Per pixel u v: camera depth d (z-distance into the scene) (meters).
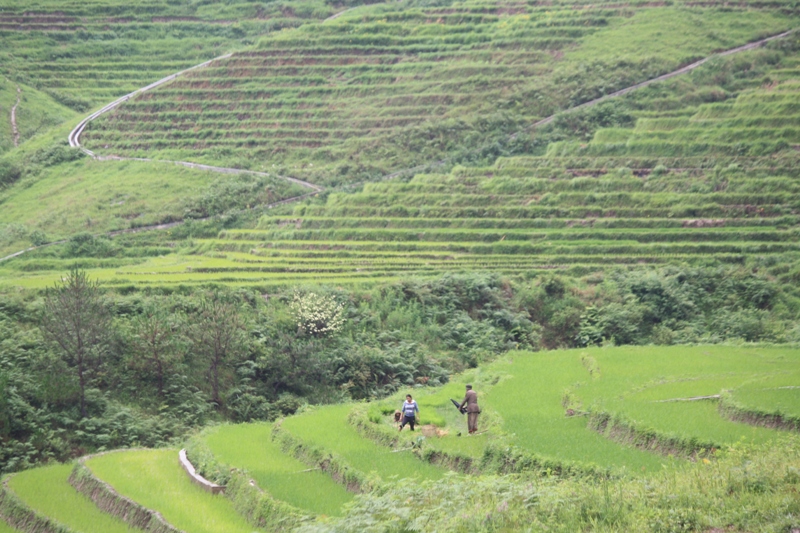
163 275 53.69
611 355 35.34
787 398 23.41
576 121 82.38
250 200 77.19
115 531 19.55
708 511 12.98
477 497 15.30
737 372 29.73
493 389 29.69
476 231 61.84
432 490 16.27
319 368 39.84
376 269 56.16
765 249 55.31
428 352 44.25
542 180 67.75
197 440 26.39
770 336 44.91
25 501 22.39
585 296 51.53
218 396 37.88
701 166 67.25
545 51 99.94
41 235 71.12
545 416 24.53
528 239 60.59
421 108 93.56
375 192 71.50
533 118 86.25
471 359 45.00
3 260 65.94
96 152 95.31
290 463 23.14
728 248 55.72
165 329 39.25
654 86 85.38
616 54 94.75
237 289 48.56
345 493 19.70
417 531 14.37
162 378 37.66
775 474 14.01
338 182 81.12
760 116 71.56
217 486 21.42
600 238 59.31
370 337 44.66
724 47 93.44
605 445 20.41
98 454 26.89
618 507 13.59
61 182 87.56
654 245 56.78
